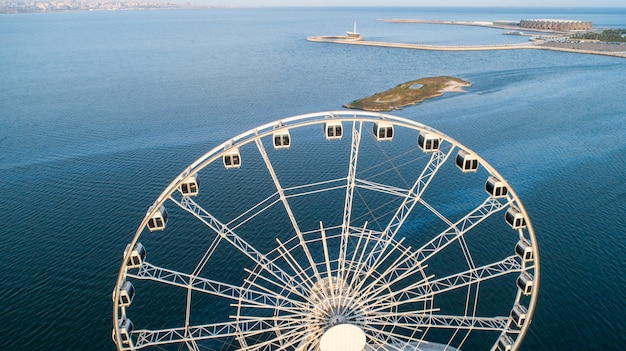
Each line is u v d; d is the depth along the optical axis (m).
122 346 36.66
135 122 127.81
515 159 101.19
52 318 53.97
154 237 69.88
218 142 111.25
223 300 57.59
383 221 74.25
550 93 161.88
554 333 51.41
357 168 95.44
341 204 79.56
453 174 91.44
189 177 36.81
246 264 64.06
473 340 51.00
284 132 37.50
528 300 56.19
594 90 164.50
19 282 59.97
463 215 75.75
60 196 83.69
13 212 78.00
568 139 113.94
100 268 62.91
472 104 148.75
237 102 149.88
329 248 67.44
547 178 91.12
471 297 56.88
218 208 78.62
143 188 86.56
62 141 112.69
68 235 70.94
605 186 87.31
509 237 69.38
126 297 36.66
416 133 117.62
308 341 40.81
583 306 55.28
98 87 171.25
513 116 134.12
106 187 87.12
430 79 179.38
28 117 132.38
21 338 51.09
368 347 44.06
